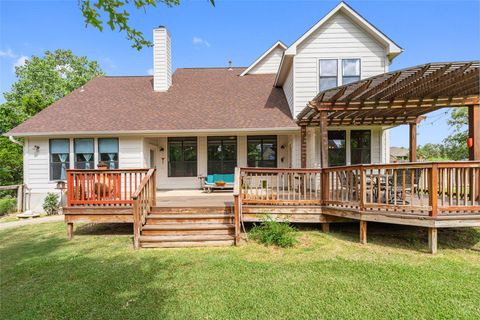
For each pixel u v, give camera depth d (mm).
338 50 10180
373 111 8086
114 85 13594
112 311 3266
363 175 5684
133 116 10977
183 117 10906
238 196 5855
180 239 5762
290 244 5594
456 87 6184
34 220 9023
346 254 5074
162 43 12922
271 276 4141
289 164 11680
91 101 12117
